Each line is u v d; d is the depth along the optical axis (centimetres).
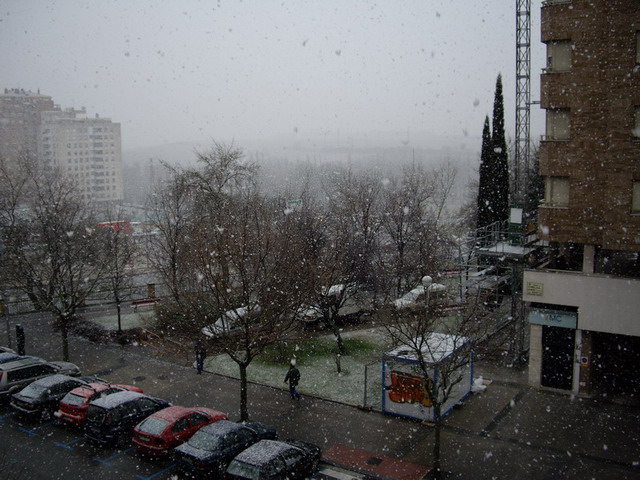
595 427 1991
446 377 1772
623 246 2211
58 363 2597
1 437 1983
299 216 3903
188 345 3039
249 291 2127
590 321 2242
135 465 1758
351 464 1752
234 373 2648
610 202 2217
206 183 3834
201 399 2342
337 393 2356
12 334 3391
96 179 15050
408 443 1894
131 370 2728
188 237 3291
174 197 4950
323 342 3080
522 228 2938
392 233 4072
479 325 2558
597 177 2253
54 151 14475
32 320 3747
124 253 4334
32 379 2397
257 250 2358
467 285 3209
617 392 2320
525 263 2766
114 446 1897
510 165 5712
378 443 1898
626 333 2191
